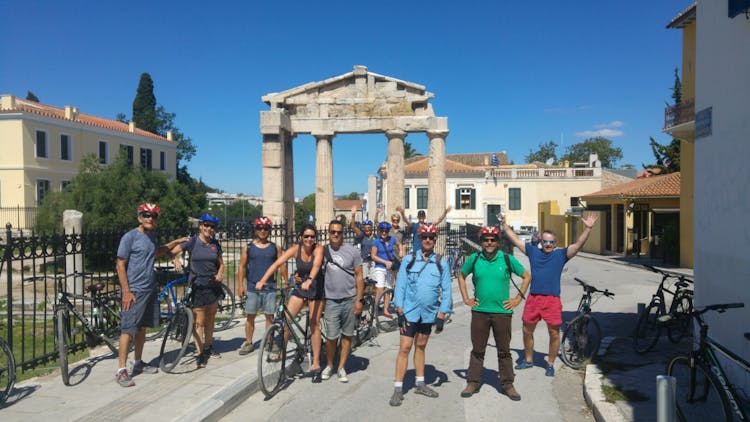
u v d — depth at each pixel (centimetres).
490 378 688
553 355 693
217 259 709
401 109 2059
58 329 618
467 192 4450
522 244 725
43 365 696
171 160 5081
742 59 592
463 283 630
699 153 730
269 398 608
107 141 4234
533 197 4356
